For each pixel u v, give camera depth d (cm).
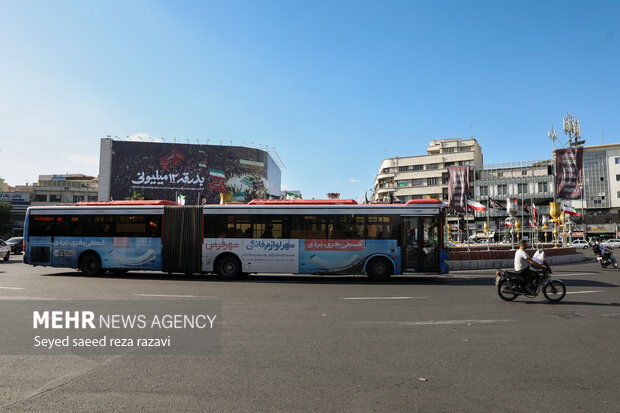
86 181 9519
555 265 2409
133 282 1389
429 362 514
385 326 715
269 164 10519
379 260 1480
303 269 1489
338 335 649
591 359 530
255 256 1510
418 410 372
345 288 1258
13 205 7444
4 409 372
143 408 373
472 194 7688
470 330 689
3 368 487
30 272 1795
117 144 8875
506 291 1019
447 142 8825
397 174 8794
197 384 434
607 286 1332
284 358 527
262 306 913
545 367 497
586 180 7194
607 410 375
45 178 9419
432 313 840
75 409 371
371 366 496
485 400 396
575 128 4103
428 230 1475
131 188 8831
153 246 1566
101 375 462
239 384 434
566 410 375
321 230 1500
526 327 714
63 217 1641
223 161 9369
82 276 1600
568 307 923
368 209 1498
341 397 400
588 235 7044
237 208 1543
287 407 376
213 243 1533
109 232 1602
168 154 9094
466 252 2058
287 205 1530
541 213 7056
